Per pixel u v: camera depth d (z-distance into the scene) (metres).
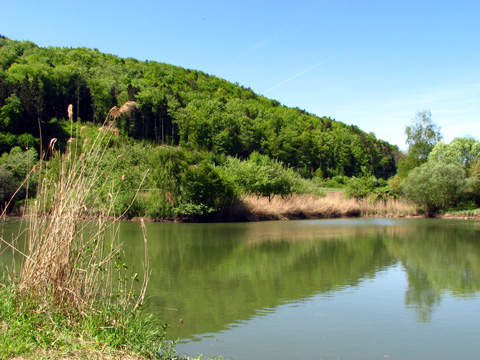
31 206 5.81
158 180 28.38
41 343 4.42
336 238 19.75
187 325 6.84
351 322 7.15
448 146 50.28
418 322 7.20
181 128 95.19
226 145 95.38
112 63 125.94
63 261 5.38
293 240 18.78
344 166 116.00
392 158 139.75
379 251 15.55
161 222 28.00
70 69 82.69
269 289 9.38
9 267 9.75
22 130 53.28
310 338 6.34
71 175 5.73
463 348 6.07
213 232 22.00
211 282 9.99
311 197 37.97
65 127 58.88
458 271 11.77
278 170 36.84
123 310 5.41
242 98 155.50
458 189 38.16
